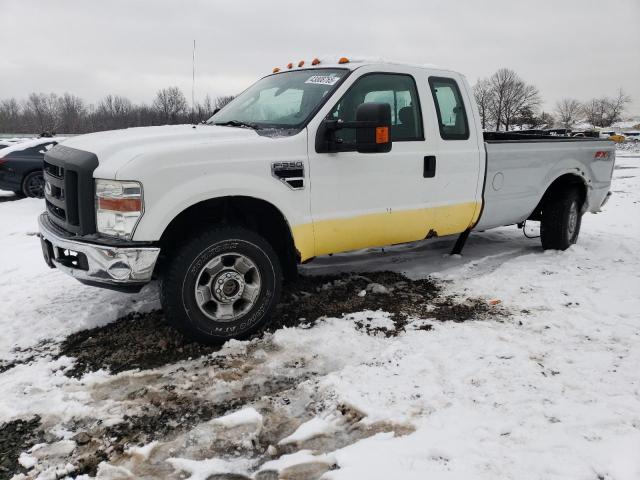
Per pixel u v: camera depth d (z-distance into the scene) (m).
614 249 6.25
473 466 2.41
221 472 2.46
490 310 4.28
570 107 80.62
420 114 4.63
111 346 3.75
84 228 3.44
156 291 4.76
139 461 2.54
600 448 2.50
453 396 2.99
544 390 3.02
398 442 2.59
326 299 4.57
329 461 2.50
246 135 3.83
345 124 3.85
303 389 3.11
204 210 3.84
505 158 5.26
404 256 5.90
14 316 4.34
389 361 3.41
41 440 2.72
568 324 3.95
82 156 3.48
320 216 4.05
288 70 4.86
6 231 8.27
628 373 3.21
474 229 5.39
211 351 3.64
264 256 3.81
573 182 6.18
